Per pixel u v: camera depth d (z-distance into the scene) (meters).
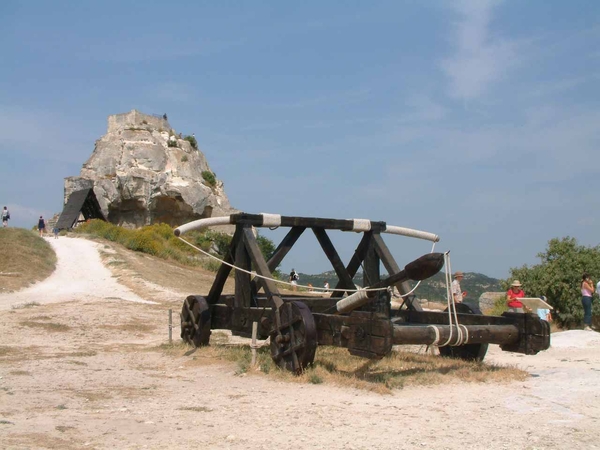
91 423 6.46
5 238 40.53
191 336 12.35
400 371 9.41
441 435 6.13
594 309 20.77
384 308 9.09
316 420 6.68
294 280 40.12
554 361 11.76
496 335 9.22
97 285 32.16
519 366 10.91
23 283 31.16
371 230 11.72
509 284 22.59
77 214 64.19
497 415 7.01
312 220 11.19
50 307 22.27
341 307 9.38
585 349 13.71
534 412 7.18
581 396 8.07
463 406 7.45
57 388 8.55
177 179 81.56
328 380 8.88
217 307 11.84
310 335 8.98
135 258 42.78
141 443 5.72
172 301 26.89
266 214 10.93
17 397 7.82
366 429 6.33
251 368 9.87
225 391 8.38
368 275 11.72
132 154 81.25
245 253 10.98
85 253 42.31
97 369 10.30
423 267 8.15
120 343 14.14
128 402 7.64
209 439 5.89
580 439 6.05
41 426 6.27
